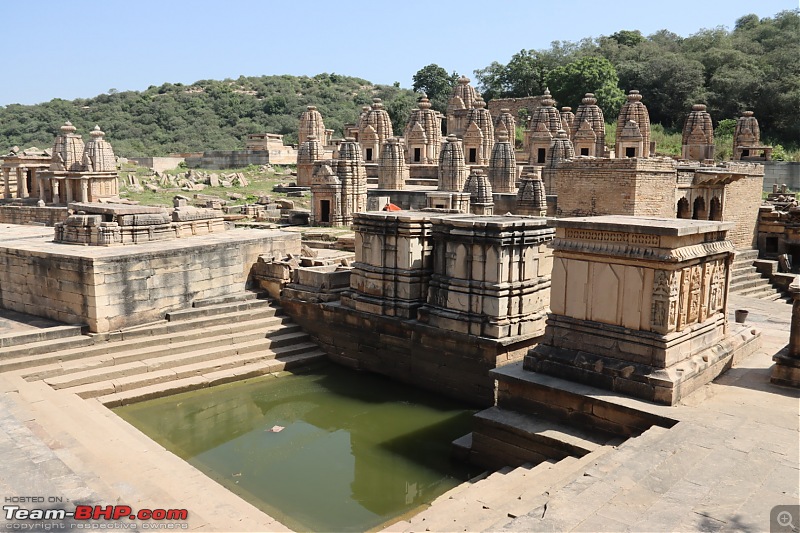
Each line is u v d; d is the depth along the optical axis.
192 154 69.50
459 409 15.16
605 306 11.57
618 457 9.12
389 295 16.94
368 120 50.16
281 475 12.03
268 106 96.94
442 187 36.28
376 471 12.23
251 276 20.39
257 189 50.69
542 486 9.59
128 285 16.72
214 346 17.25
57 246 18.30
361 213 17.44
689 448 9.26
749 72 67.75
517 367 12.75
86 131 87.62
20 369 14.46
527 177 31.56
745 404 10.91
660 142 65.12
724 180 27.62
